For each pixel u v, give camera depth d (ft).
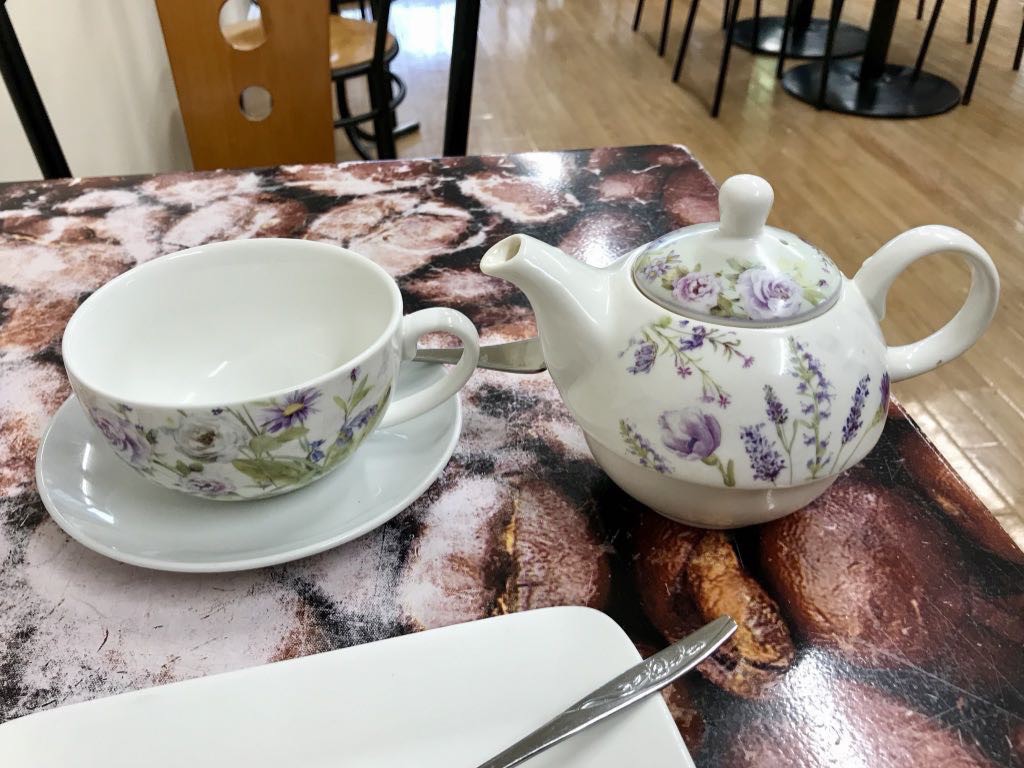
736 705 1.16
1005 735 1.12
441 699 1.09
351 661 1.12
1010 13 10.02
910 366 1.35
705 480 1.22
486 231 2.29
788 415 1.19
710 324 1.22
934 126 7.68
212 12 3.52
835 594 1.31
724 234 1.29
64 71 4.14
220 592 1.32
